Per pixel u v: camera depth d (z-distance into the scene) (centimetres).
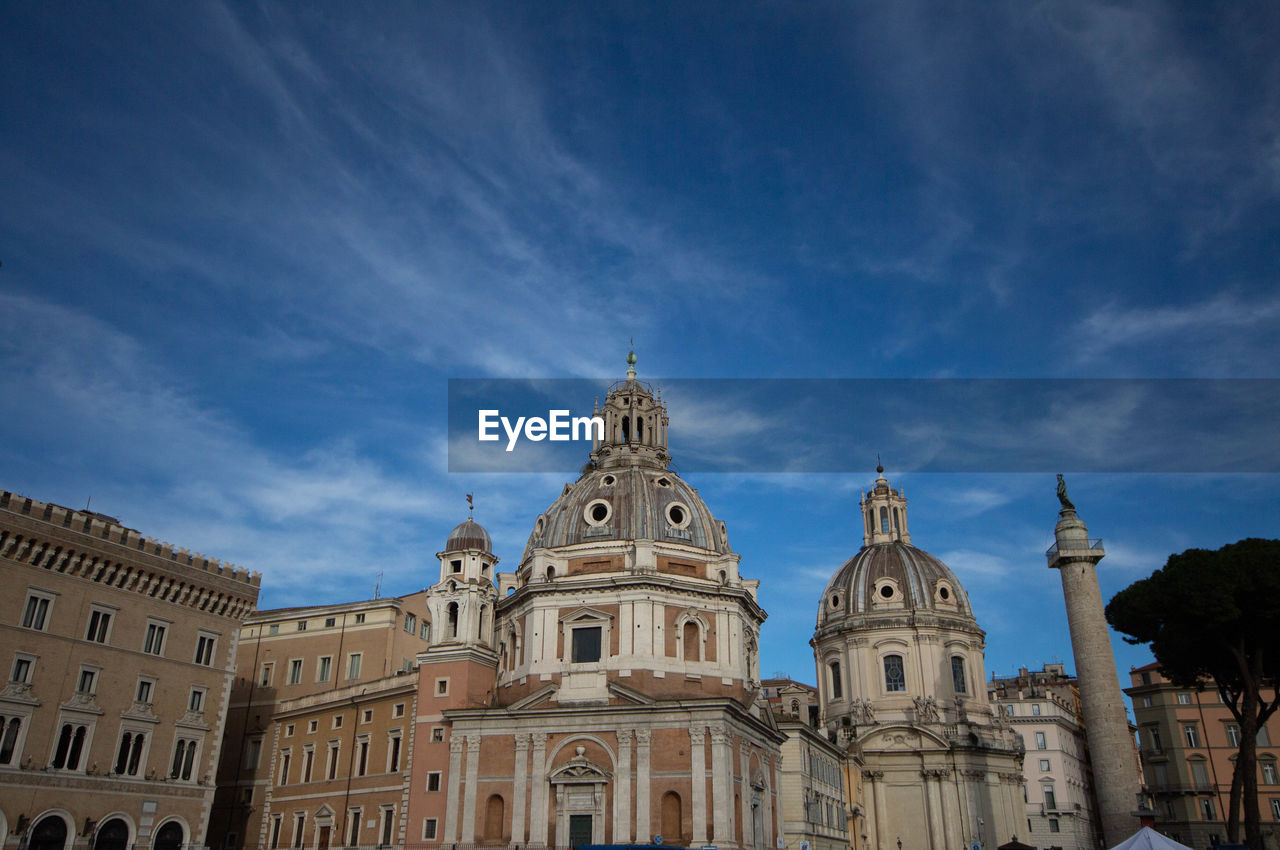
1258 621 5831
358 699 7881
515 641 7425
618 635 6962
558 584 7156
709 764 6288
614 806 6322
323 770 7988
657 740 6438
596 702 6700
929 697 10481
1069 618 6575
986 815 9994
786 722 8012
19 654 6072
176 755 6950
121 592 6756
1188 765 10431
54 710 6206
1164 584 6084
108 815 6406
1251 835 5575
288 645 9312
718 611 7325
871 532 12150
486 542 7969
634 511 7638
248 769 8731
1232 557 5903
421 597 9594
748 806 6712
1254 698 5806
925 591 11075
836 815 9125
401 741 7325
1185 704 10662
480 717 6800
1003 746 10425
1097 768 6175
